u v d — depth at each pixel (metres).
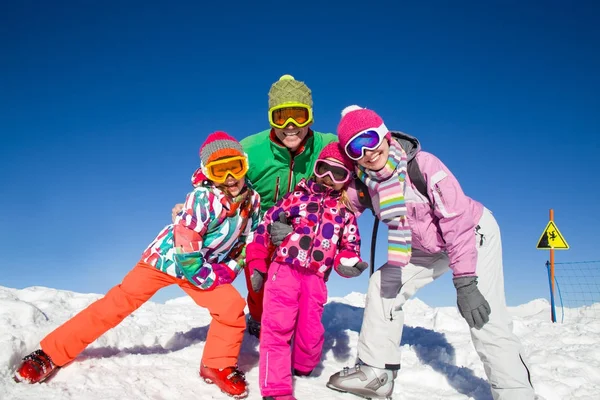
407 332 5.37
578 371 4.27
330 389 3.48
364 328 3.50
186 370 3.47
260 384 3.17
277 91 3.82
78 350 3.22
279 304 3.30
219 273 3.39
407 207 3.26
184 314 5.38
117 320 3.35
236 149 3.36
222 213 3.36
